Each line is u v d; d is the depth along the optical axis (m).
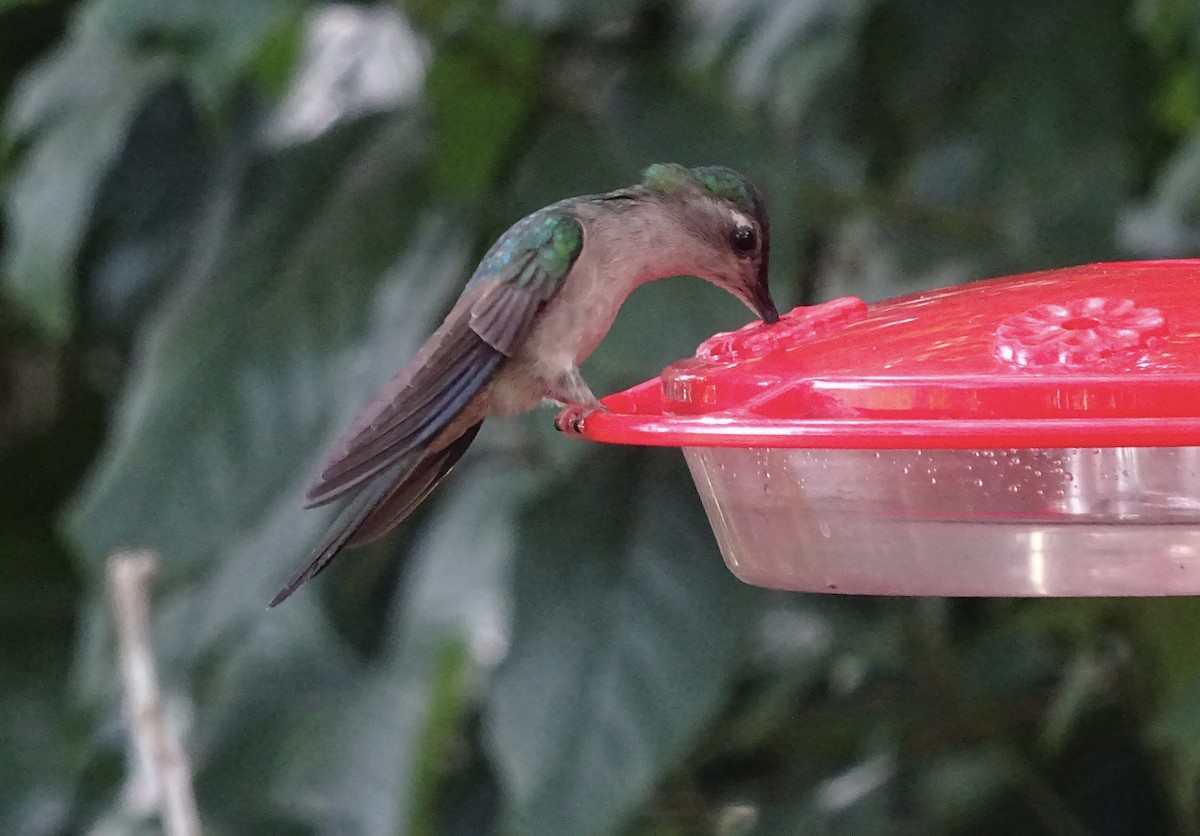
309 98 8.61
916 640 8.87
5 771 9.53
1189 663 7.82
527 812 6.83
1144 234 8.87
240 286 7.74
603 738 6.93
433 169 7.86
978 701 8.94
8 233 9.84
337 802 7.82
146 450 7.44
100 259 9.02
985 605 9.16
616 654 7.07
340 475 5.81
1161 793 8.91
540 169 7.61
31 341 10.91
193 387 7.53
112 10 7.26
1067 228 8.40
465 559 8.12
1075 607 8.35
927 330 5.71
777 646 8.96
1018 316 5.63
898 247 8.68
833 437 4.81
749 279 7.16
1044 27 8.12
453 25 7.84
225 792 7.96
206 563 7.76
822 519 5.57
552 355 6.90
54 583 10.26
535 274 6.72
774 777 9.40
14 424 10.88
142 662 5.46
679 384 5.91
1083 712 8.93
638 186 7.27
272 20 7.29
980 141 8.22
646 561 7.24
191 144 8.89
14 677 9.86
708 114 7.66
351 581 8.64
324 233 7.81
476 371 6.47
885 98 8.26
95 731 9.07
